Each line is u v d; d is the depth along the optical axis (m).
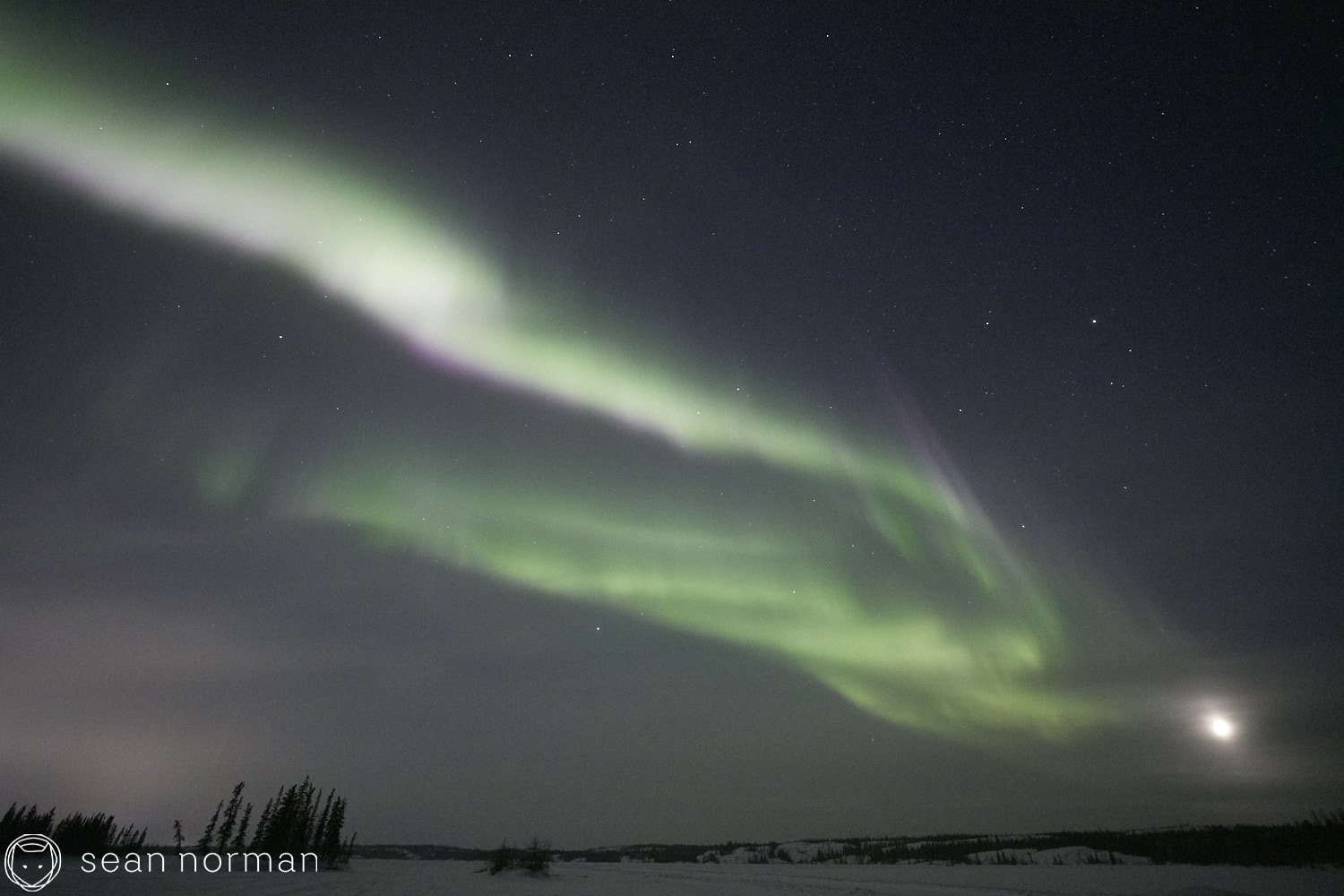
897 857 68.81
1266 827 51.59
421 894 29.23
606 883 42.47
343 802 71.19
